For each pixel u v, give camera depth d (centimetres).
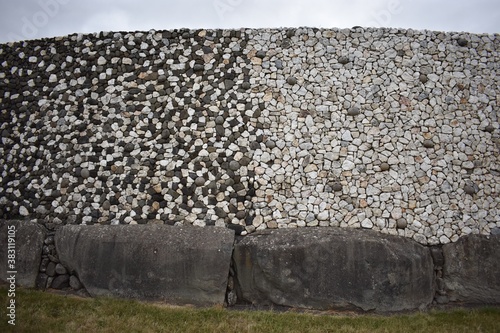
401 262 894
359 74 1020
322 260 893
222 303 895
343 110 1005
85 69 1056
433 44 1037
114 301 875
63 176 1019
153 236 928
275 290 900
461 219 962
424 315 861
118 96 1036
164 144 1006
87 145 1023
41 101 1061
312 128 998
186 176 988
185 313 840
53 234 988
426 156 987
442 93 1016
